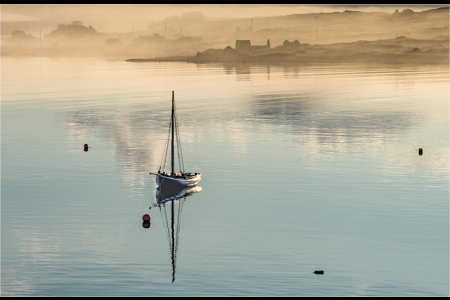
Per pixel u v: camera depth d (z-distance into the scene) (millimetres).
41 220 117750
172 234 109562
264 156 179625
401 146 195750
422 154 181750
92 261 96438
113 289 87188
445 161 171500
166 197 135250
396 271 92062
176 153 187000
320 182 146875
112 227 114000
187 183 138750
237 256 98375
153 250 101500
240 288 87188
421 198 131625
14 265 94812
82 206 127812
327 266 94062
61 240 106312
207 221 117125
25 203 129750
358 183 145750
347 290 86375
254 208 125438
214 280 89688
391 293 85500
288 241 104875
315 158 175625
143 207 127500
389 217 118062
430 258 96875
